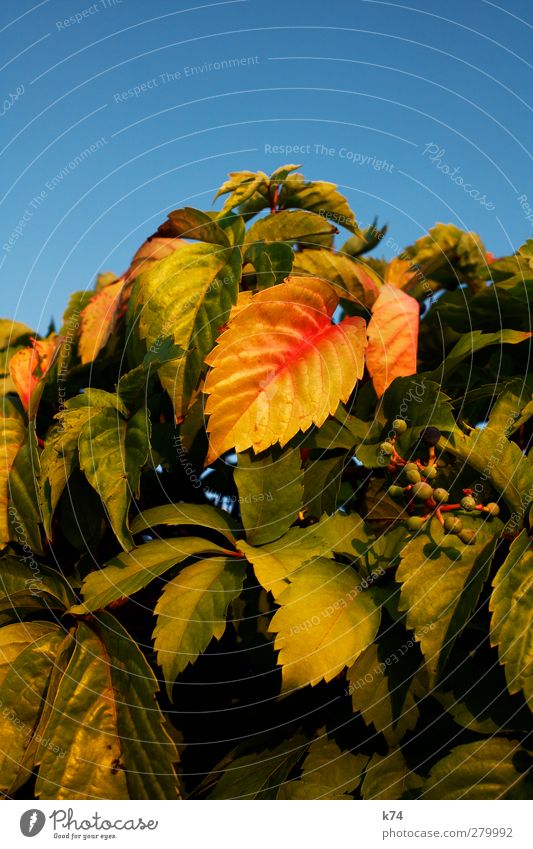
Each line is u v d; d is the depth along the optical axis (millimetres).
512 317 1549
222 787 1125
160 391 1399
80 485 1317
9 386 1723
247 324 1202
